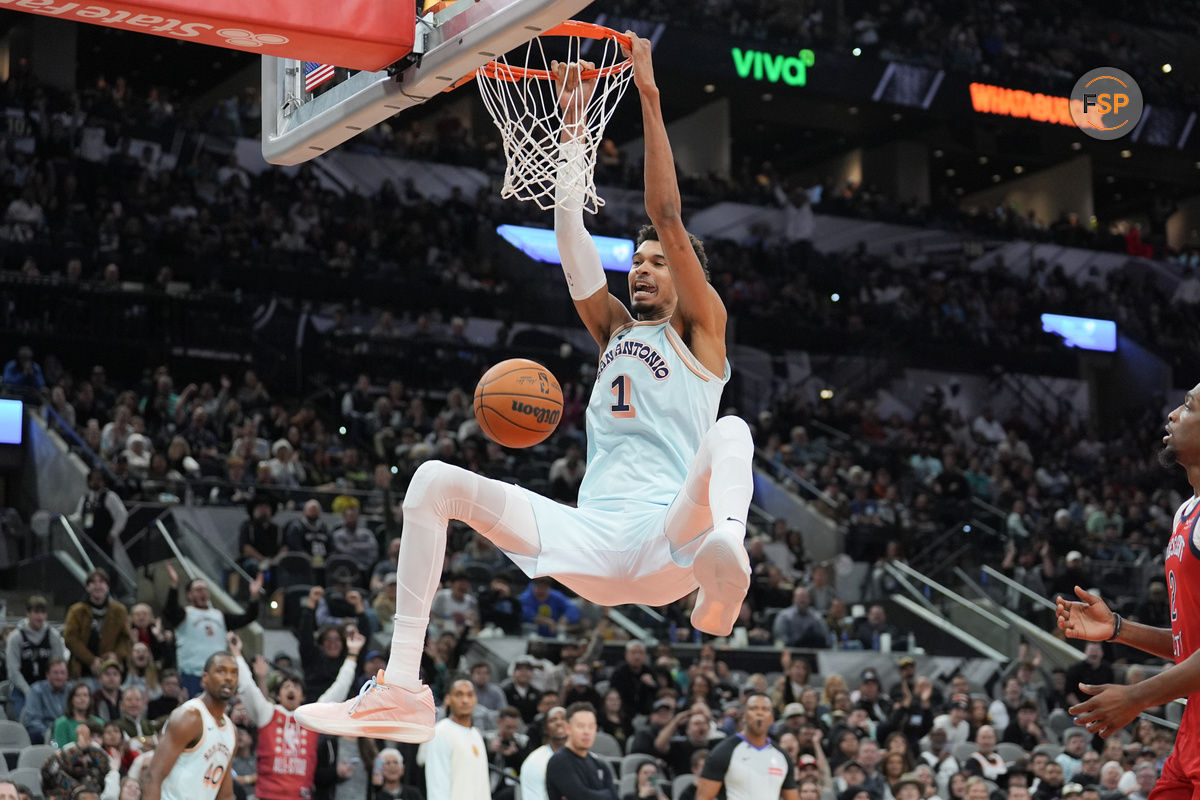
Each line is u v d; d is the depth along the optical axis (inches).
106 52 1069.1
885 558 711.7
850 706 471.5
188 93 1168.2
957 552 719.7
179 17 158.2
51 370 741.9
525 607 547.2
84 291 761.6
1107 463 1016.2
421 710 152.3
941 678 592.4
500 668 503.8
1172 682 132.6
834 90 1047.6
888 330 1010.1
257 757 328.8
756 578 629.6
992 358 1034.1
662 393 158.9
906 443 917.8
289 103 195.3
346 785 355.6
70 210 805.9
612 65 175.9
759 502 818.8
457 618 510.3
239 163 888.9
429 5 168.6
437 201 957.8
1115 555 767.7
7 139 810.2
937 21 1088.2
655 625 572.4
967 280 1080.2
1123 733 520.7
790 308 987.9
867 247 1071.6
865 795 359.9
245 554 551.5
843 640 607.2
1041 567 719.1
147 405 714.2
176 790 261.1
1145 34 1154.7
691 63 999.6
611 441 161.2
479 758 299.4
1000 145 1160.2
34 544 552.1
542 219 964.6
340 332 821.2
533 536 154.6
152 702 386.0
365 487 681.6
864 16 1071.6
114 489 589.0
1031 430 1034.7
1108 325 1099.3
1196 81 1160.2
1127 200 1325.0
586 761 291.3
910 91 1069.1
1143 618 671.1
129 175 839.7
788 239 1043.3
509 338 893.8
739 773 292.2
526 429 161.8
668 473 157.6
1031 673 595.2
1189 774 140.4
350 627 410.9
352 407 781.9
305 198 895.1
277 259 845.8
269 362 802.8
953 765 425.7
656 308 165.2
